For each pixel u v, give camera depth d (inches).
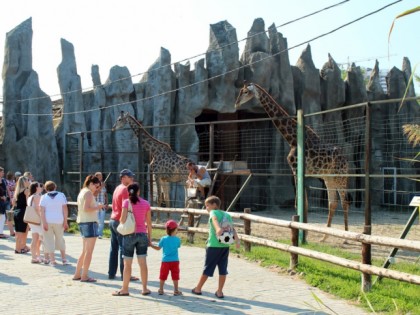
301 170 512.4
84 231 335.9
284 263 386.9
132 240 298.0
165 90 870.4
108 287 320.8
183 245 504.1
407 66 1123.3
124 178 333.1
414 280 264.2
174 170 695.7
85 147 850.1
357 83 1045.8
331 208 552.4
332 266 370.3
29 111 805.2
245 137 993.5
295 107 983.6
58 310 265.3
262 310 270.1
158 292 303.9
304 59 1003.9
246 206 962.1
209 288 320.8
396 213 932.6
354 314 261.0
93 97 898.7
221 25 932.0
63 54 875.4
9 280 337.1
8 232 620.4
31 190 407.8
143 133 710.5
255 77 906.1
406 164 1040.8
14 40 826.8
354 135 1034.7
